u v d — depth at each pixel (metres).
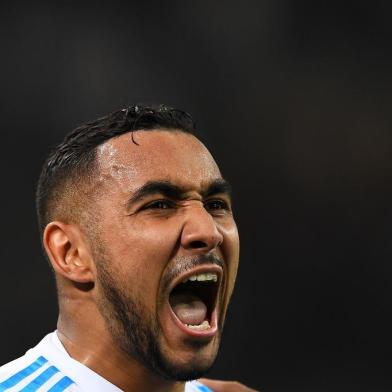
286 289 21.77
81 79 21.92
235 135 22.50
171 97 22.42
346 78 22.73
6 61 21.61
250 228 22.08
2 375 6.27
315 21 22.94
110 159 5.94
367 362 21.30
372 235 22.00
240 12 22.89
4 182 21.14
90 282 5.99
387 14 22.92
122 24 22.33
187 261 5.80
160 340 5.84
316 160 22.38
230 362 21.20
